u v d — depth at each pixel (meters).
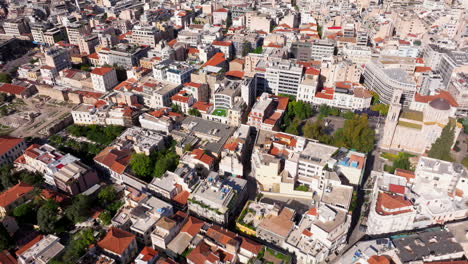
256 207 193.12
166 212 182.25
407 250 166.50
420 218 186.62
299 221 192.25
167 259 159.50
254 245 165.12
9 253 168.12
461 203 194.25
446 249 167.38
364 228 192.88
